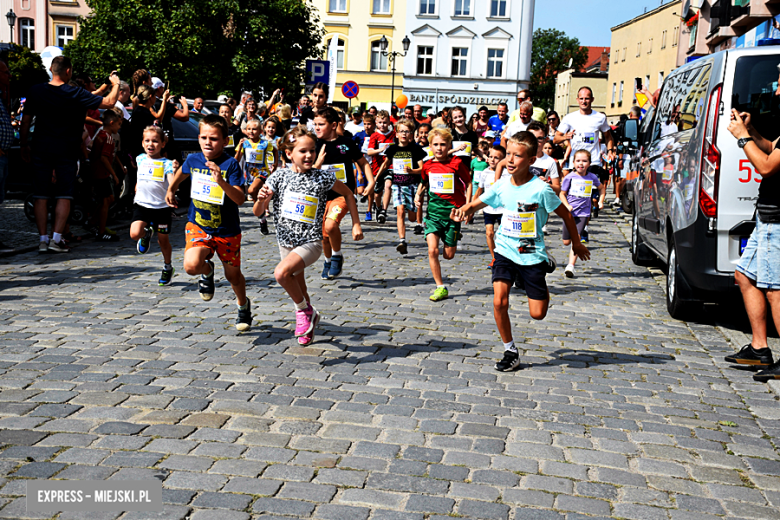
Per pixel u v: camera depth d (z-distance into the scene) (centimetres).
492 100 5434
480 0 5347
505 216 556
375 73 5447
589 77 7656
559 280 923
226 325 641
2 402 445
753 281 577
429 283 864
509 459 400
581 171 926
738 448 430
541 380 536
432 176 771
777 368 548
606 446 424
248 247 1073
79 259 924
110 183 1064
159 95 1152
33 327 614
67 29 5088
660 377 557
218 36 3794
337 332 633
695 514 352
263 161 1219
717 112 663
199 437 408
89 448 388
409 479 371
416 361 565
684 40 3647
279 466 378
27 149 955
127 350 559
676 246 718
